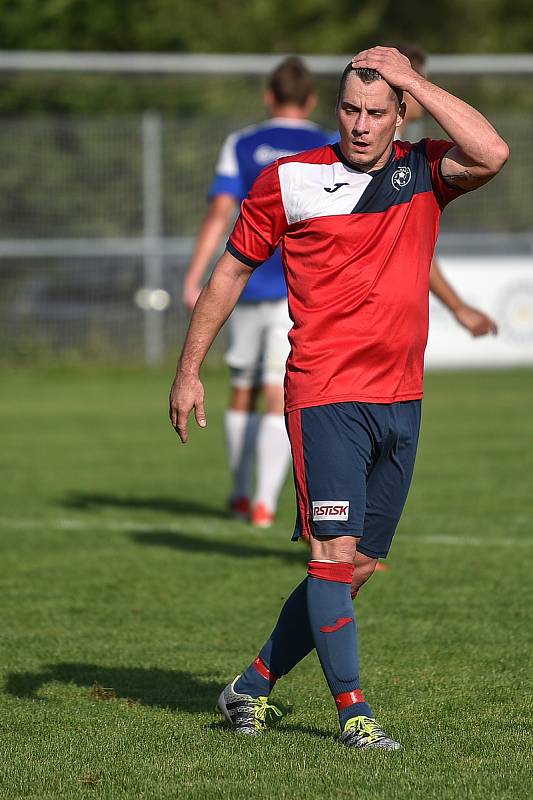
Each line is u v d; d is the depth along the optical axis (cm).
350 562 1363
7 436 4416
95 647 1850
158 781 1238
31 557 2530
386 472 1396
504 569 2386
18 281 6294
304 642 1410
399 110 1355
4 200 6281
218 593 2208
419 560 2469
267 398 2847
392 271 1351
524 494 3241
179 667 1741
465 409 5003
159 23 7956
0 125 6291
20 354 6328
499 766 1271
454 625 1964
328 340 1351
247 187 2878
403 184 1355
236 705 1428
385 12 10994
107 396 5538
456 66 5616
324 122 7806
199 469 3744
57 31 7550
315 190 1350
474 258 6047
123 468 3753
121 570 2403
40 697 1588
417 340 1372
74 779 1252
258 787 1212
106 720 1480
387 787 1202
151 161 6291
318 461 1345
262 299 2794
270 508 2873
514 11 11262
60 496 3278
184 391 1398
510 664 1734
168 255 6331
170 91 7475
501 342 6050
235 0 9438
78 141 6328
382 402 1352
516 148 6444
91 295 6328
